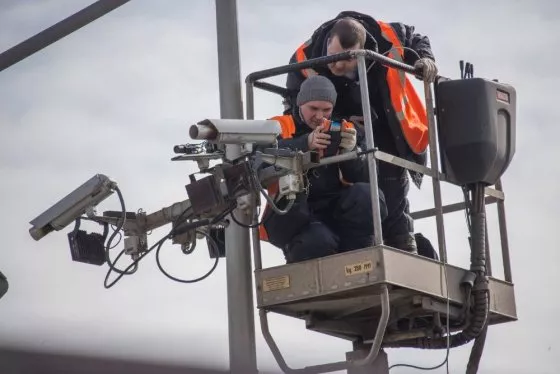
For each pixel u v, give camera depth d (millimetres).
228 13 14195
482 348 13180
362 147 12836
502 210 13914
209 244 13586
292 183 11930
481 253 13055
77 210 13055
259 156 11906
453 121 13266
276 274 12312
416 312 12836
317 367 12586
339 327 13109
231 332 13469
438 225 12766
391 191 12984
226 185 12188
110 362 8445
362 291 12102
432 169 12883
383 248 11797
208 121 11906
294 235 12398
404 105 13016
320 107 12289
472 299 12961
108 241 13055
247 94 12992
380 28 13242
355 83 12984
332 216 12586
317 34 13258
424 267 12258
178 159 12281
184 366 8695
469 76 13656
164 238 12914
